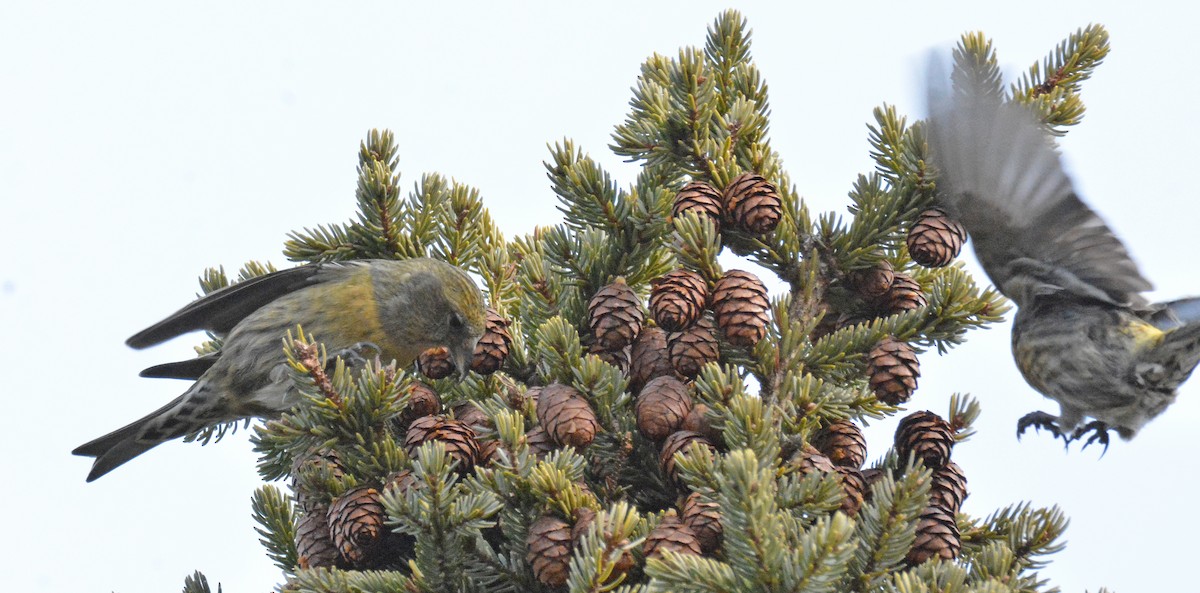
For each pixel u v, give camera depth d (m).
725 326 6.76
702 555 5.90
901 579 5.30
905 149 7.35
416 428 6.87
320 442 6.98
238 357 9.12
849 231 7.48
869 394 6.87
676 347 6.91
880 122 7.84
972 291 7.40
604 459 6.87
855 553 5.68
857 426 6.89
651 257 7.79
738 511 5.05
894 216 7.39
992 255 7.19
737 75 8.27
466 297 8.32
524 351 8.38
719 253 7.24
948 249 7.20
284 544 7.62
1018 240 7.03
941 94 6.54
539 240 9.46
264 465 7.96
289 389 9.09
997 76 6.83
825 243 7.53
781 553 5.00
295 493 7.37
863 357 7.17
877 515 5.62
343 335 8.89
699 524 5.86
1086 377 7.21
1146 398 7.20
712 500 5.69
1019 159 6.75
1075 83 8.45
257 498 7.70
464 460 6.80
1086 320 7.18
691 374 6.90
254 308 9.27
